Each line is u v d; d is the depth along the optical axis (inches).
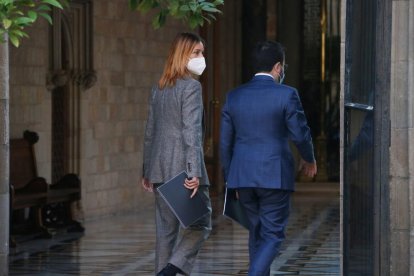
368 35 630.5
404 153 622.8
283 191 703.1
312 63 2091.5
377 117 613.0
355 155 658.2
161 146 738.2
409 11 619.5
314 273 940.0
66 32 1409.9
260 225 716.0
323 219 1482.5
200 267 978.7
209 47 1919.3
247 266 986.1
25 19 578.2
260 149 704.4
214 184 1940.2
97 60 1489.9
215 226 1379.2
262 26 2079.2
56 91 1414.9
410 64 619.8
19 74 1291.8
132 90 1608.0
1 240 754.8
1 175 751.7
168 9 647.8
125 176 1587.1
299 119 703.1
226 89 2039.9
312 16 2092.8
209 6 641.0
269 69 718.5
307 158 710.5
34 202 1199.6
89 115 1471.5
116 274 944.3
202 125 744.3
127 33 1585.9
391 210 625.6
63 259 1045.8
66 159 1435.8
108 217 1514.5
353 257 665.6
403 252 625.6
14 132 1280.8
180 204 722.2
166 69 742.5
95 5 1476.4
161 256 748.0
